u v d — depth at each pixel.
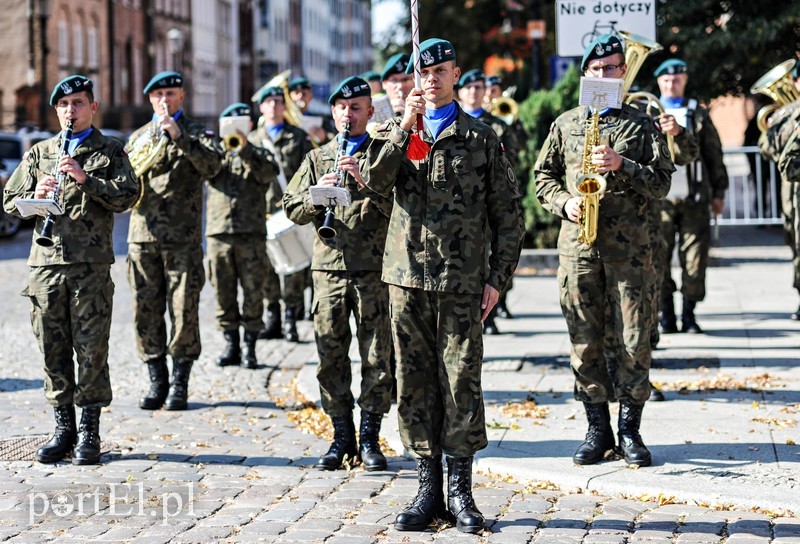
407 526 7.03
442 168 6.91
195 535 7.03
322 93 66.19
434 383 7.10
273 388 11.43
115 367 12.38
